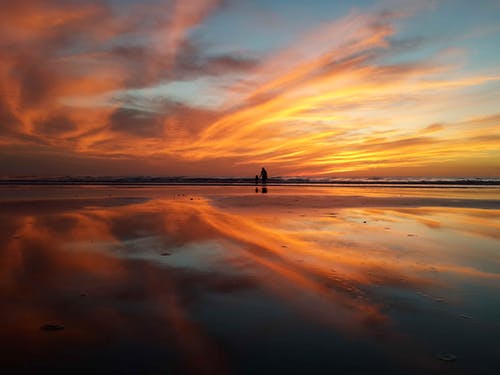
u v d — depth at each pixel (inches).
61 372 110.2
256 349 125.2
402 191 1027.3
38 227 360.5
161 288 186.2
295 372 111.2
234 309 160.1
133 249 268.8
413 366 114.5
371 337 134.0
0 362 115.7
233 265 228.4
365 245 285.3
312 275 208.5
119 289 184.4
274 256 250.5
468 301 169.2
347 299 171.9
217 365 115.1
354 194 882.8
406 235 326.6
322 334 136.4
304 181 2026.3
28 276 203.9
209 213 472.1
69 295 175.8
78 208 526.0
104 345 127.4
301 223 390.6
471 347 126.3
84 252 258.8
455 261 239.0
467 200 697.6
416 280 199.9
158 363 116.1
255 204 599.5
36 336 133.9
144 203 609.3
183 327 142.1
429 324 144.6
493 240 306.5
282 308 161.0
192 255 252.1
